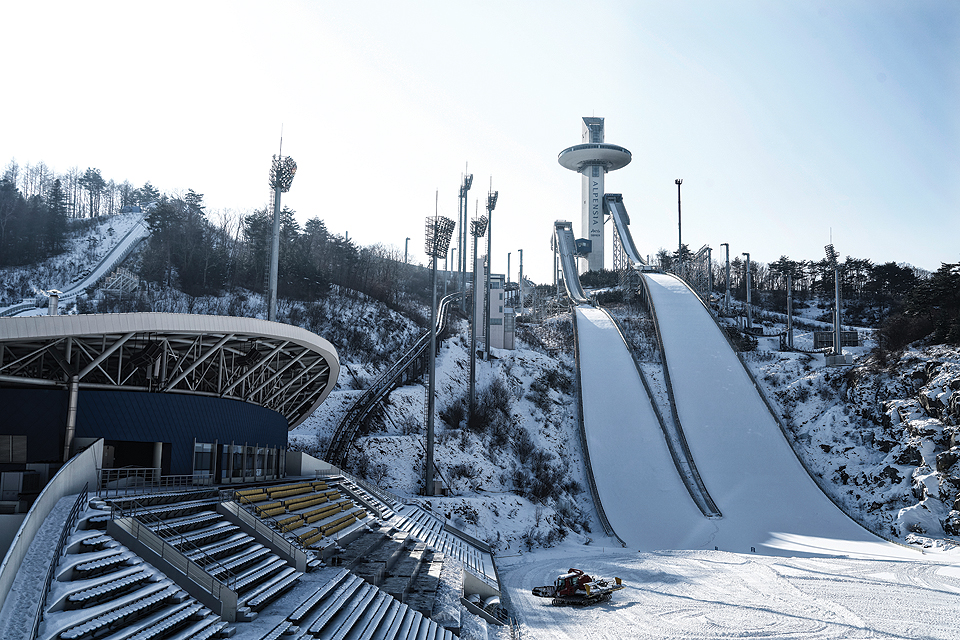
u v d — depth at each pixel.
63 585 16.30
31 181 186.50
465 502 55.97
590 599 33.78
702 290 137.38
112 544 19.22
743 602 34.25
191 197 131.75
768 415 75.12
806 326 120.25
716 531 55.62
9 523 20.86
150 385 31.77
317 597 23.28
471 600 32.44
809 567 43.94
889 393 70.81
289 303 95.62
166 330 29.05
